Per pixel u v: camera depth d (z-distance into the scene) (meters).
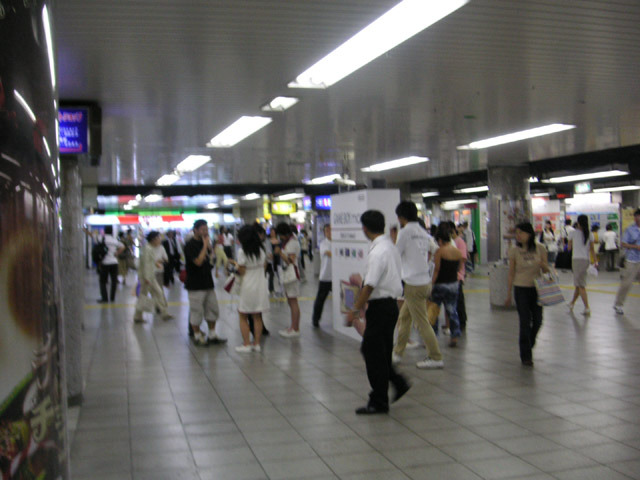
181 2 4.82
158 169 16.45
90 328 11.25
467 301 14.21
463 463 4.50
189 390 6.71
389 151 13.49
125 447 4.95
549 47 6.17
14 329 2.01
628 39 5.94
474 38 5.87
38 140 2.16
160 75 6.93
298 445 4.93
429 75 7.19
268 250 15.25
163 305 12.05
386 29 5.60
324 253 10.77
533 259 7.45
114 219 31.92
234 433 5.25
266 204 28.56
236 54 6.21
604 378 6.90
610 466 4.42
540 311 7.59
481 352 8.40
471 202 31.80
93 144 7.78
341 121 9.95
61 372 2.33
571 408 5.81
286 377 7.20
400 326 7.75
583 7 5.11
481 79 7.40
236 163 15.41
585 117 9.72
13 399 2.00
